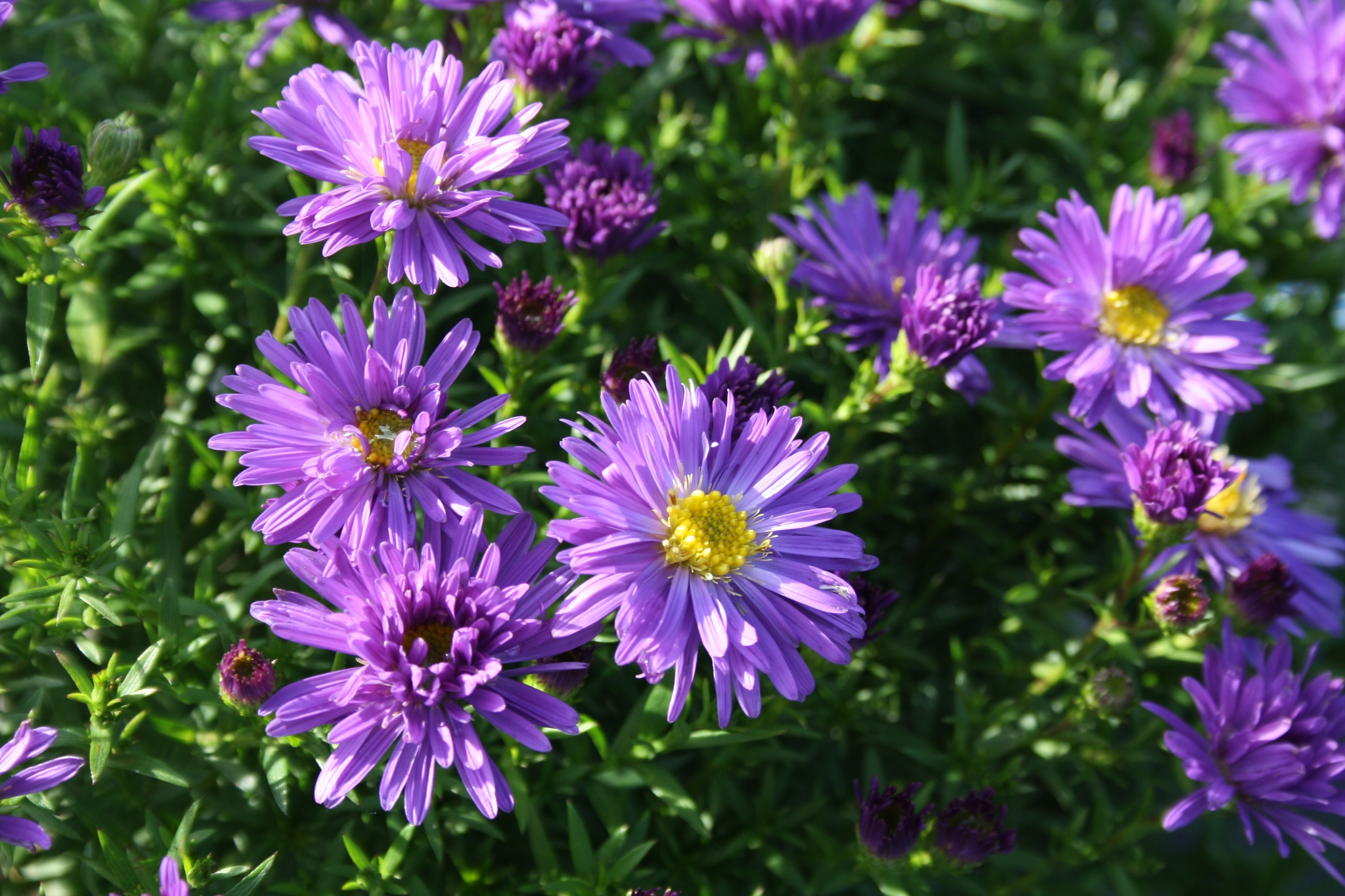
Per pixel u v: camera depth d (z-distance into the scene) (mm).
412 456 283
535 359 312
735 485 293
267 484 280
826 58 363
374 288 304
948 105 410
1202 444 311
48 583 296
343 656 302
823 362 358
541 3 334
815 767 343
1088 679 321
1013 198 378
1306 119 390
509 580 283
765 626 289
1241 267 339
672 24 365
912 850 312
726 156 356
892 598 306
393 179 289
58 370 343
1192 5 453
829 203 349
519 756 305
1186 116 376
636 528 283
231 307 343
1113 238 337
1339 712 313
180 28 351
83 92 339
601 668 327
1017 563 373
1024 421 351
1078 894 340
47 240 299
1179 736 309
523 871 325
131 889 287
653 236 329
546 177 338
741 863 333
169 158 328
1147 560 317
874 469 357
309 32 359
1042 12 401
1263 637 338
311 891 307
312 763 306
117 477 341
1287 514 361
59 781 278
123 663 308
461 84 317
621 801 319
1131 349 336
